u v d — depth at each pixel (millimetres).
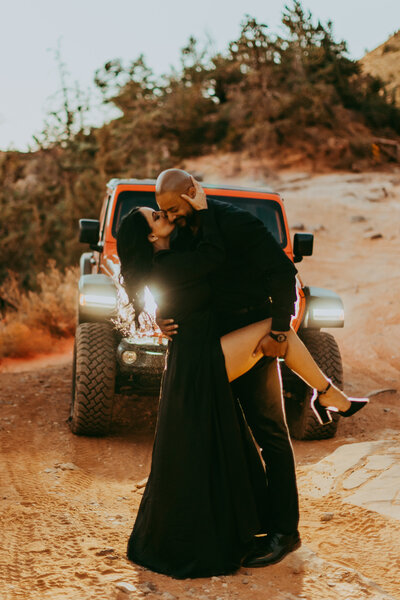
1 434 5461
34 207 17172
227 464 2799
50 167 19031
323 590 2662
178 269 2725
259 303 2883
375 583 2742
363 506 3549
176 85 34531
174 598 2549
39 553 2924
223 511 2787
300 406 5613
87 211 17203
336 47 36250
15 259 16641
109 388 5270
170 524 2785
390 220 22625
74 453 5086
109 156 19703
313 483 4012
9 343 11547
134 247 2846
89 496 3963
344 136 32688
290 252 6047
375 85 36938
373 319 12008
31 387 7266
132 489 4215
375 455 4277
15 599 2475
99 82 22812
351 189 26969
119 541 3127
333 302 5727
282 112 32844
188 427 2783
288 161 30797
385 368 9031
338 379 5496
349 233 21391
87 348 5320
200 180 29656
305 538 3256
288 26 35281
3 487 4078
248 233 2719
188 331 2834
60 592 2543
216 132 33625
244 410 2947
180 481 2773
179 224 2844
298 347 2887
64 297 13172
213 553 2762
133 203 6211
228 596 2588
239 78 35594
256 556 2871
